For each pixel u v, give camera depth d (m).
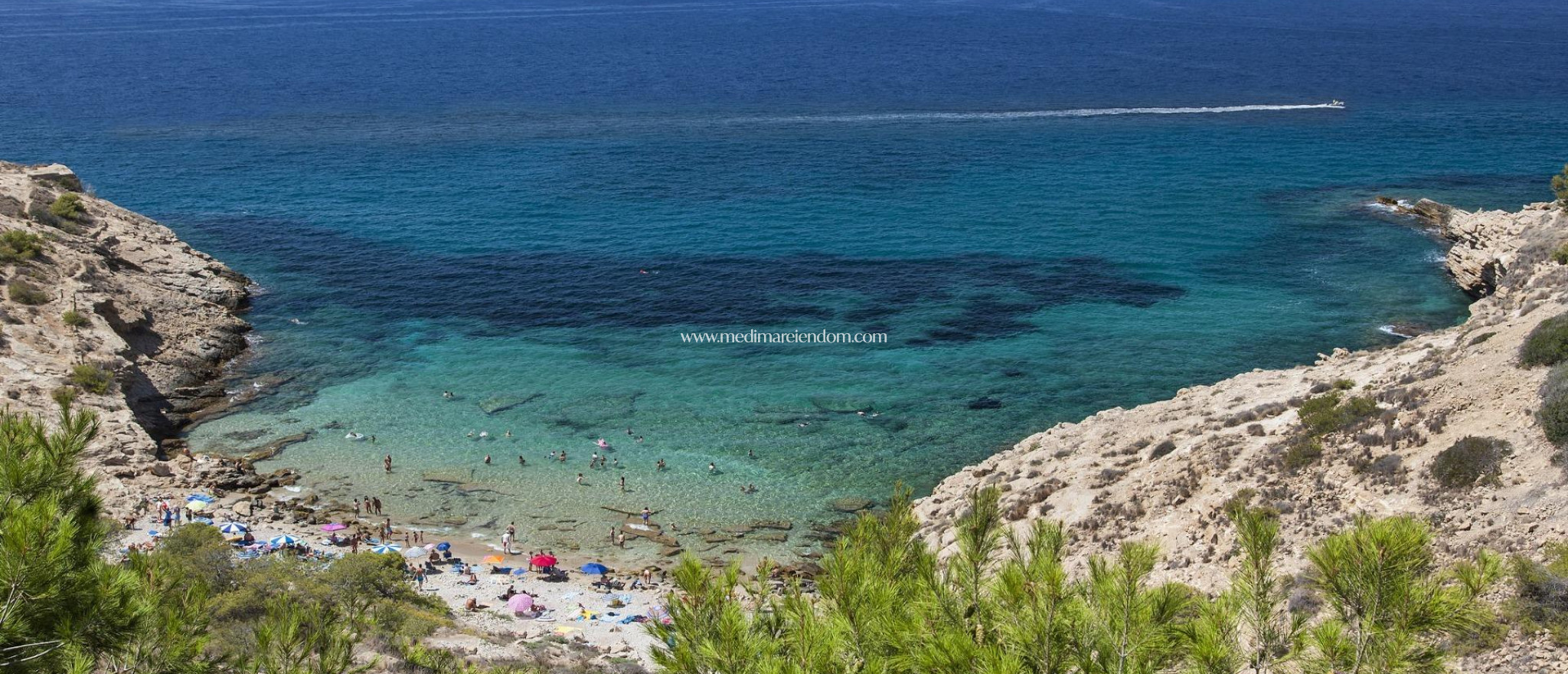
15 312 68.62
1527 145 146.88
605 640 43.47
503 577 49.59
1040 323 82.94
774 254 101.12
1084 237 106.31
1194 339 79.44
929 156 144.88
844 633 14.38
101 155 140.25
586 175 132.88
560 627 44.12
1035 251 101.62
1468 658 23.77
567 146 151.12
